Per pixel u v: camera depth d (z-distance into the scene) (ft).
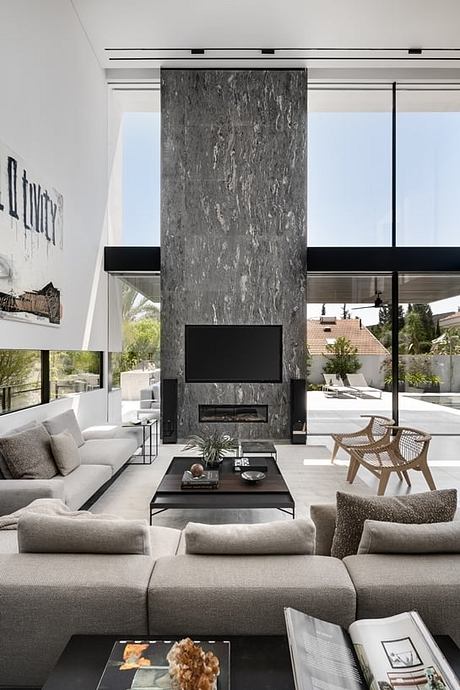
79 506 12.00
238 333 23.85
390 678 4.63
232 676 4.82
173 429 23.43
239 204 23.82
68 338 18.84
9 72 13.55
